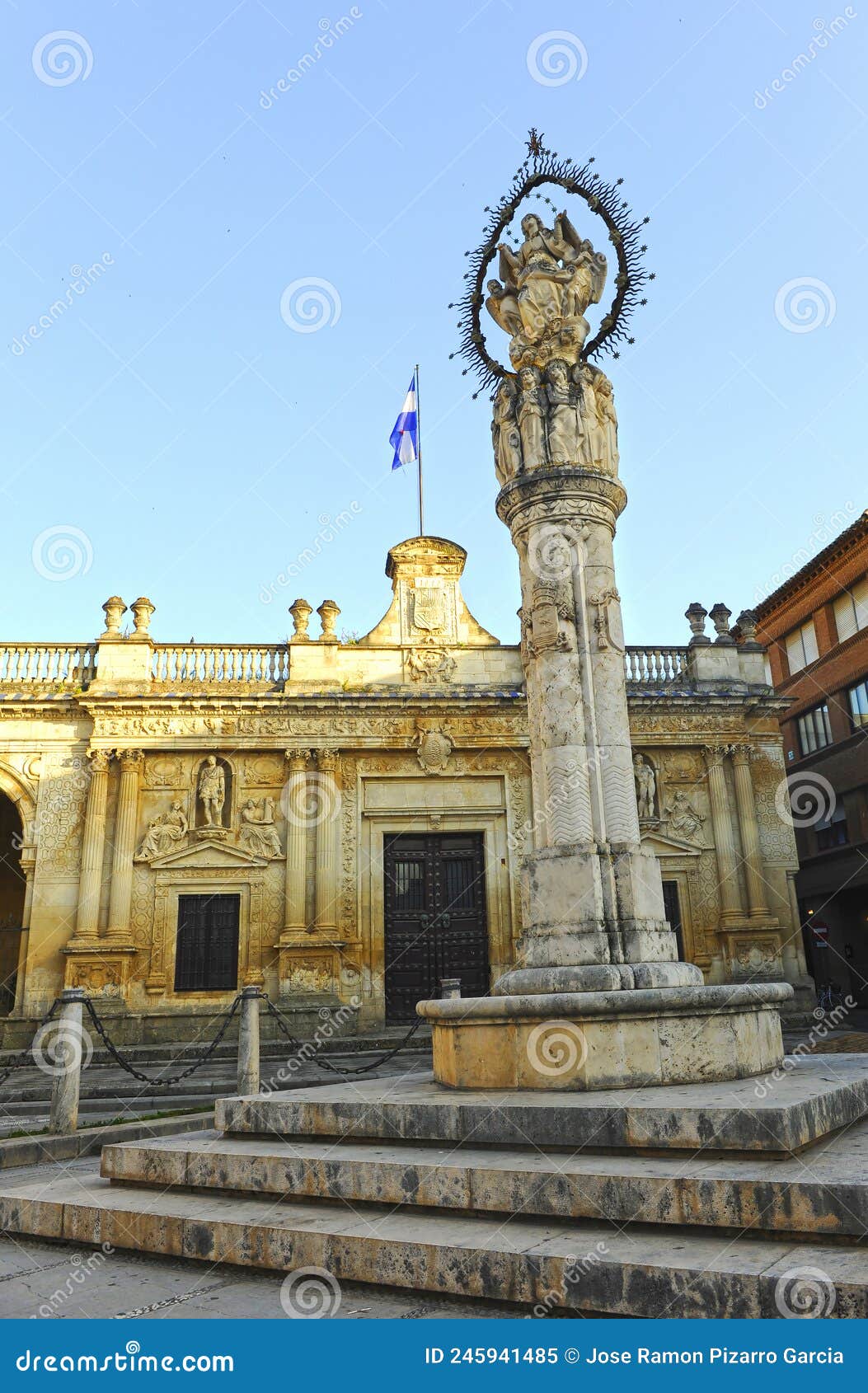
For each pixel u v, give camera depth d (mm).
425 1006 9234
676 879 30625
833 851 37094
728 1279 4906
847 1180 5461
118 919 27719
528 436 11219
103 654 29969
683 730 31547
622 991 8297
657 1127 6605
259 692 29938
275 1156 7410
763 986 8836
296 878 28594
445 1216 6484
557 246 11969
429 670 30953
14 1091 18578
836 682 37031
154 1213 7059
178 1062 24188
